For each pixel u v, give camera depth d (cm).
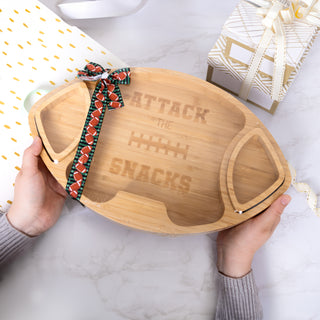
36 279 92
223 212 71
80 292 91
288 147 102
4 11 93
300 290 93
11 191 87
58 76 92
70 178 72
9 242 81
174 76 79
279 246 96
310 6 75
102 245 94
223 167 74
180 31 113
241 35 77
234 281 83
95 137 75
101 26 114
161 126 79
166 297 92
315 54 108
